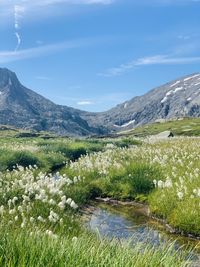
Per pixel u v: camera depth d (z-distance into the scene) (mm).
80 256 6410
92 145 57125
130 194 24078
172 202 19375
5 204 16891
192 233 16641
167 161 30562
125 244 8000
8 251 6266
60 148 50375
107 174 27844
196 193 18859
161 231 17172
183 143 49094
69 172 32031
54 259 6176
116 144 66188
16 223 12750
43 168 36906
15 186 18875
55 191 17625
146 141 72125
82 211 20891
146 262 6570
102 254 6750
